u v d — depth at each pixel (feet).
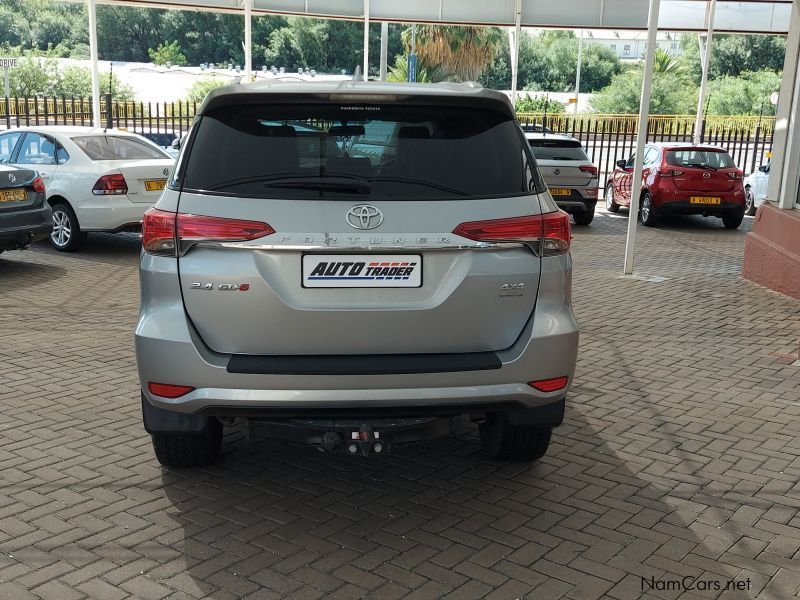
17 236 31.27
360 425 11.68
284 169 11.25
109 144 38.42
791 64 31.96
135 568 11.06
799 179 31.76
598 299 29.94
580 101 189.67
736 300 30.01
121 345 22.34
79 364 20.52
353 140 11.41
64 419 16.71
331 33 260.21
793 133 31.65
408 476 14.25
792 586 10.91
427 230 11.16
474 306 11.42
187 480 13.89
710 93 190.08
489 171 11.64
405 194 11.26
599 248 43.62
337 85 11.98
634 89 181.16
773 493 13.80
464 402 11.41
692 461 15.12
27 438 15.66
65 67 153.89
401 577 10.95
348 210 11.09
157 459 14.48
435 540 11.99
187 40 265.54
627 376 20.36
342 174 11.24
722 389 19.43
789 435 16.52
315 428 11.83
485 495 13.53
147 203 37.01
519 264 11.60
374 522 12.53
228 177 11.26
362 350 11.30
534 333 11.59
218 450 14.60
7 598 10.26
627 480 14.23
